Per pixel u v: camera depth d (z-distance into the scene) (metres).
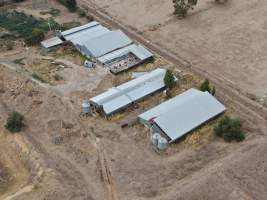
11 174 64.12
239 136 65.94
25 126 71.94
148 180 60.53
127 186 59.94
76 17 104.31
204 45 90.06
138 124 70.88
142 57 85.38
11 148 68.56
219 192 57.12
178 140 67.06
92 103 74.38
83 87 79.88
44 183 60.56
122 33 92.31
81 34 93.50
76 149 66.81
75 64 86.69
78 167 63.59
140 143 67.44
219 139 67.06
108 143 67.75
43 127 71.38
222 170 60.41
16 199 58.75
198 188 57.94
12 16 105.69
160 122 67.88
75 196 58.56
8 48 92.88
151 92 75.81
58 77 82.56
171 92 76.88
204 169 61.31
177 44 91.25
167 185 59.38
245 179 58.81
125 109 74.00
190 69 83.50
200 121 68.75
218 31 94.06
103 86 79.88
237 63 84.00
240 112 72.81
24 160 65.75
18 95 78.25
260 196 56.34
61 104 75.62
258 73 81.12
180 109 69.94
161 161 63.75
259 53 86.06
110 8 107.62
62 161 64.62
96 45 88.56
